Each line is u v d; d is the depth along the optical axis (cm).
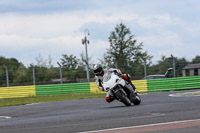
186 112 3036
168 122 2528
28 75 9356
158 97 5512
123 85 3938
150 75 9044
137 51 14575
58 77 9144
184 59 8469
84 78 9531
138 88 8269
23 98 8038
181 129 2227
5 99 8212
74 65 9594
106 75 3966
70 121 2928
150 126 2392
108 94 4056
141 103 4400
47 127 2644
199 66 16025
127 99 3969
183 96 5259
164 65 8731
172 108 3419
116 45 14625
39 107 4988
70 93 8625
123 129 2327
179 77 8350
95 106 4503
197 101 4041
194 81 8350
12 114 4134
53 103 5738
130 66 8794
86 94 8169
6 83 9656
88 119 2983
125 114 3162
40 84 9369
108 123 2645
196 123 2419
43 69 9188
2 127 2842
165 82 8319
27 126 2791
